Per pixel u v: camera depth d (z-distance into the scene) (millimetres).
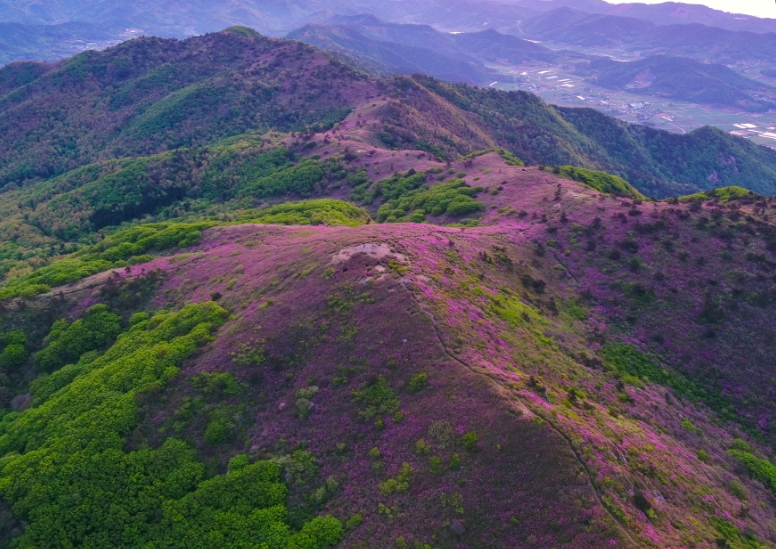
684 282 71625
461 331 50406
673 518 37469
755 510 43781
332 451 44250
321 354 52062
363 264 60750
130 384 54375
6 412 60844
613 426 45750
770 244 73188
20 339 69500
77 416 51812
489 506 36688
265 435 47125
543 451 38219
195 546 39719
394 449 42281
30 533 41906
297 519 40406
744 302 67562
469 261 68438
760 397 58812
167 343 59531
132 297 74188
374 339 51031
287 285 63438
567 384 51094
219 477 44281
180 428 49000
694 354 63812
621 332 66938
